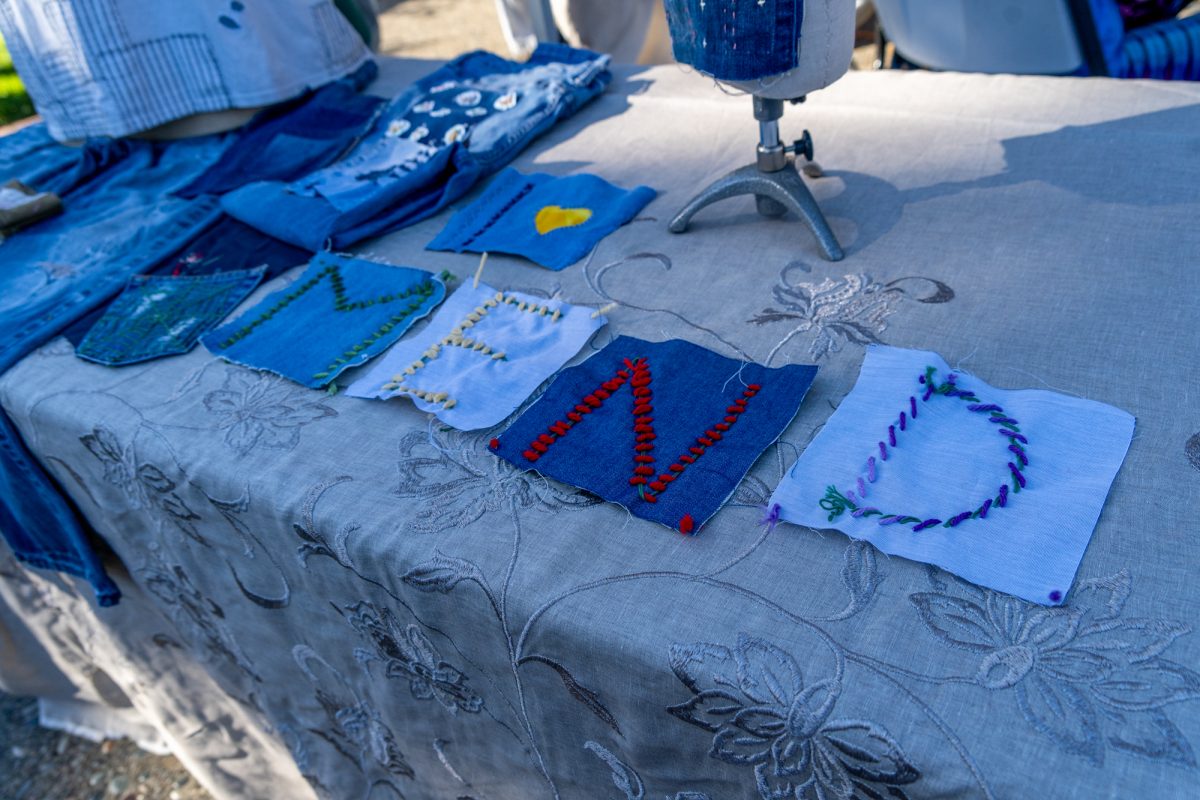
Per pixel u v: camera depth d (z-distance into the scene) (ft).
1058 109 3.72
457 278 3.37
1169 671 1.63
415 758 3.02
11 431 3.25
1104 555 1.87
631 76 4.95
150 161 5.03
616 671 1.97
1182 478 2.01
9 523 3.72
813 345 2.68
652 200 3.68
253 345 3.15
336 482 2.49
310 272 3.52
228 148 4.85
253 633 3.17
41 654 4.79
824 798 1.79
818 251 3.12
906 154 3.62
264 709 3.59
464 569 2.16
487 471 2.43
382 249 3.70
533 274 3.33
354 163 4.37
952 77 4.17
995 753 1.57
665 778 2.14
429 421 2.66
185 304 3.47
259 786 4.46
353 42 5.53
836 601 1.88
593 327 2.90
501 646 2.19
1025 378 2.40
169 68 4.86
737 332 2.80
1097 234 2.90
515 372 2.76
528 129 4.32
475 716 2.57
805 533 2.06
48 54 4.79
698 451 2.32
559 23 8.03
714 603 1.94
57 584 4.15
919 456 2.18
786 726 1.75
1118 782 1.49
